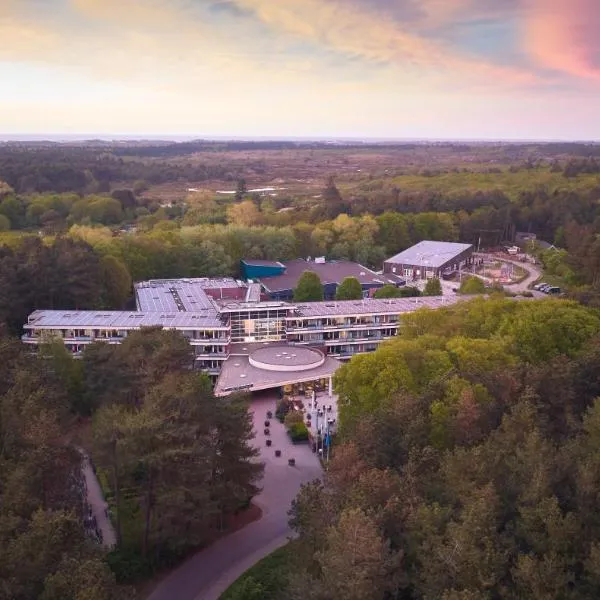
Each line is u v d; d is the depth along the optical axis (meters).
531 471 80.50
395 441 100.56
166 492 97.75
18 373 117.88
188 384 108.62
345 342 198.88
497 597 67.12
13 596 68.19
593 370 117.00
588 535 71.50
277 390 174.25
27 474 86.00
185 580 99.44
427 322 159.38
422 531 72.81
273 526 114.31
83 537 81.81
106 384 144.88
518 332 147.25
